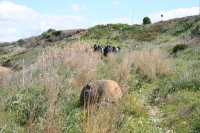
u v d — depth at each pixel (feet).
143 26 162.91
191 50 65.00
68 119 19.39
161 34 139.74
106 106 21.31
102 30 171.83
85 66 36.63
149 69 42.57
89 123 17.20
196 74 35.91
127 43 136.36
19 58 132.98
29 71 43.14
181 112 24.66
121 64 43.16
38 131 17.22
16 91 27.94
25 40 251.39
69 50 73.00
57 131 16.87
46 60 63.62
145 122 22.99
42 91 26.68
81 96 26.09
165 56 54.03
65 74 34.24
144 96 31.71
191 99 28.37
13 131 18.07
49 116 17.92
